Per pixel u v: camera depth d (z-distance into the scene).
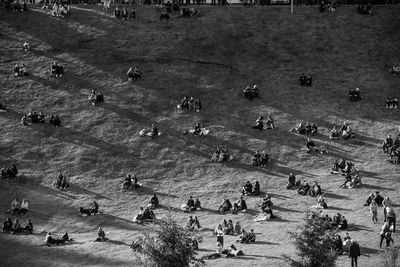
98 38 101.69
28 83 91.69
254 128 84.56
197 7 110.75
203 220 65.00
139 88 92.06
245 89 92.25
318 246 43.12
